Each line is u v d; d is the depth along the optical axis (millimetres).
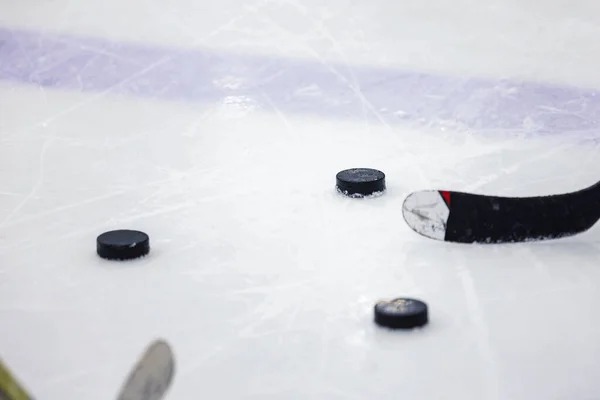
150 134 5852
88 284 3980
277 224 4625
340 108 6188
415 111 6129
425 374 3270
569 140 5707
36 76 6590
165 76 6570
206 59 6742
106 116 6094
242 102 6273
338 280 4020
